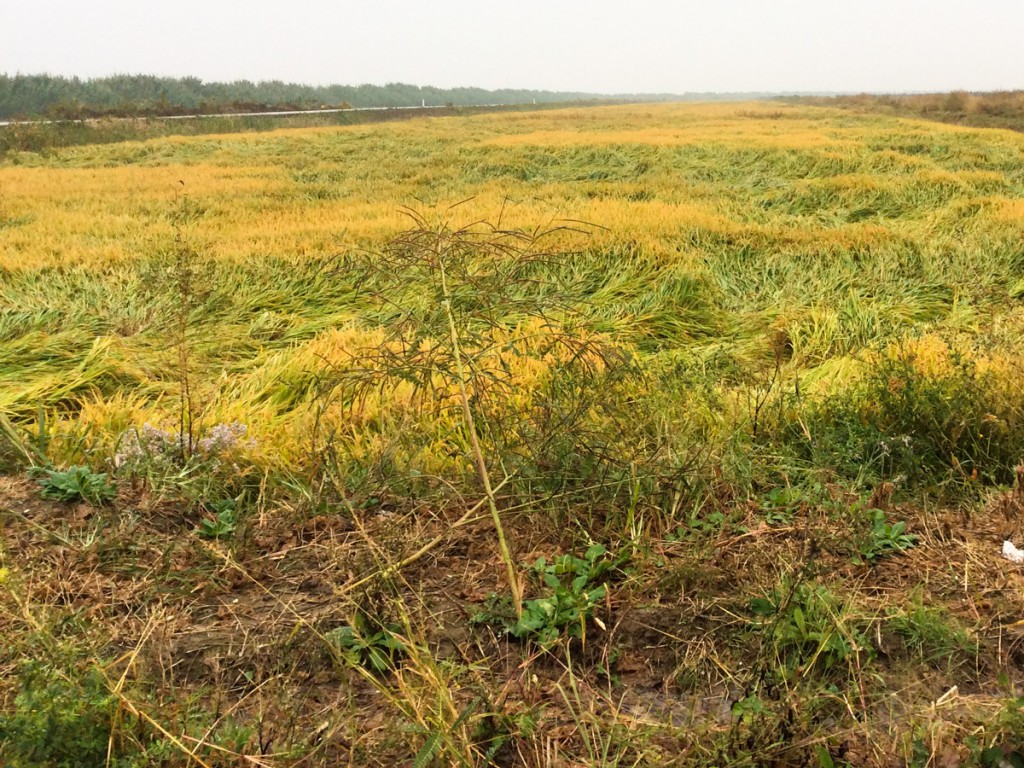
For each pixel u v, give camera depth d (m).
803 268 8.64
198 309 6.72
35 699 1.99
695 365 5.16
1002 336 5.43
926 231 10.23
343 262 7.86
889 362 4.62
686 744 2.14
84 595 2.88
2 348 6.17
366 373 3.38
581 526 3.22
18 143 25.42
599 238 8.95
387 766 2.10
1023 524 3.25
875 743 2.11
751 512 3.47
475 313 3.20
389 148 21.78
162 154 22.02
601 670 2.49
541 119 36.22
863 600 2.77
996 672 2.45
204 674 2.51
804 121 29.97
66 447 4.03
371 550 2.88
